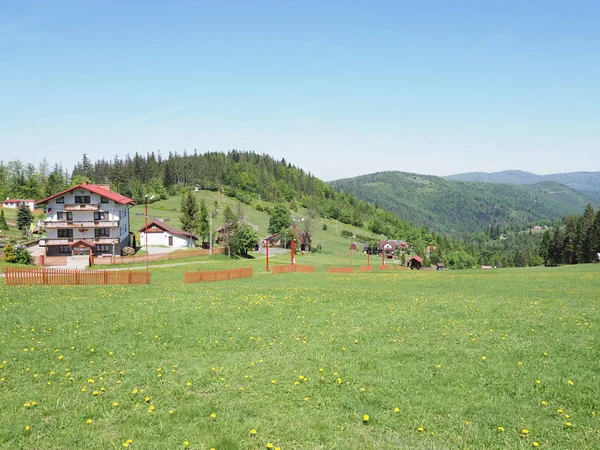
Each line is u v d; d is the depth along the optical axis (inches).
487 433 464.4
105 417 511.5
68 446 449.4
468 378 609.6
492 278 2412.6
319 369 649.6
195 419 500.7
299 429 475.5
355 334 851.4
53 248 3481.8
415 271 3440.0
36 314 1042.1
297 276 2613.2
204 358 720.3
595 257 5216.5
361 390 571.8
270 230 6766.7
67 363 707.4
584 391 558.6
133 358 729.6
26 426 483.2
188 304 1167.6
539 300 1312.7
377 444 446.3
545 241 6737.2
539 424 481.1
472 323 933.2
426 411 516.4
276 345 789.9
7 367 687.7
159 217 6599.4
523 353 712.4
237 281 2219.5
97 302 1210.6
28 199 6806.1
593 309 1104.8
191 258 3444.9
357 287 1930.4
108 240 3481.8
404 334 847.7
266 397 559.2
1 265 2372.0
